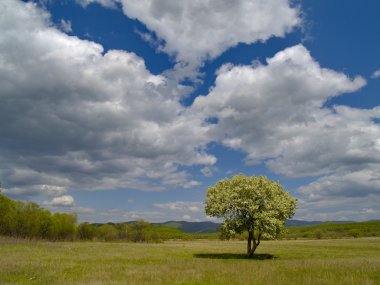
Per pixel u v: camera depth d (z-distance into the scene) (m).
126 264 34.69
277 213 47.72
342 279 21.77
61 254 46.62
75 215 107.69
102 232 117.62
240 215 47.69
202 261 38.72
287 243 100.12
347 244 88.06
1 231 86.62
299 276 23.89
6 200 89.31
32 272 26.83
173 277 24.86
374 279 21.91
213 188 50.38
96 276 25.50
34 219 94.50
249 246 49.12
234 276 24.78
